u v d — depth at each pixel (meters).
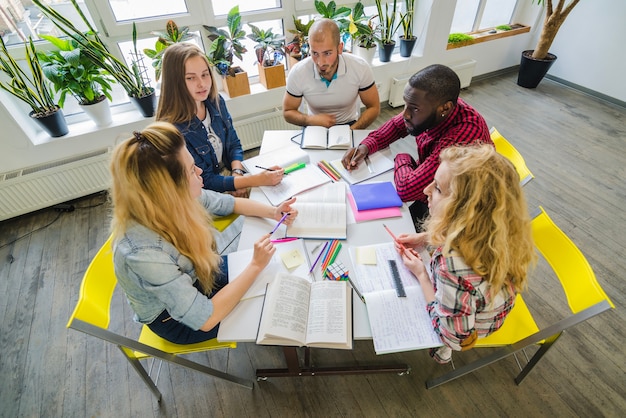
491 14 3.53
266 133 1.70
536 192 2.26
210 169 1.59
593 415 1.26
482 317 0.84
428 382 1.34
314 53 1.63
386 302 0.91
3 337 1.57
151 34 2.19
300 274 0.99
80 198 2.38
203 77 1.46
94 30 2.02
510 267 0.80
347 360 1.45
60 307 1.70
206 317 0.86
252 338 0.85
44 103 2.02
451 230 0.78
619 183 2.30
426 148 1.40
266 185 1.35
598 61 3.20
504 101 3.33
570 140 2.74
